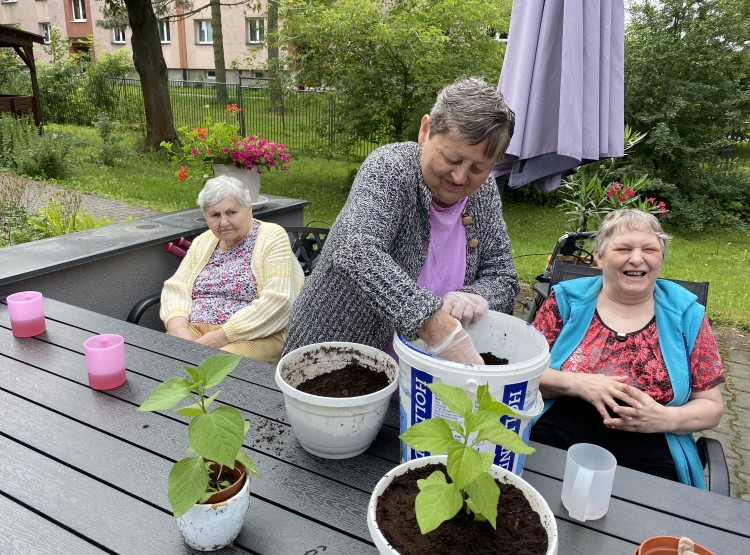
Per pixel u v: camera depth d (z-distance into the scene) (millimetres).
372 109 7859
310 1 8453
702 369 1731
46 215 3805
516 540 795
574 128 2391
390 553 749
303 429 1125
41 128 11102
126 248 2562
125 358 1604
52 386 1439
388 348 1590
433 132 1252
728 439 2951
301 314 1537
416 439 737
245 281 2506
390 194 1329
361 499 1065
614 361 1810
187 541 933
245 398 1401
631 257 1736
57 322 1849
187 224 2998
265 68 10656
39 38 11578
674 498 1102
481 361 1103
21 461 1143
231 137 3422
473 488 739
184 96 12148
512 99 2498
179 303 2521
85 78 15102
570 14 2328
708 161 8031
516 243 6602
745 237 7723
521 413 948
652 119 7691
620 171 7570
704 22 7445
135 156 10547
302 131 10438
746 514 1061
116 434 1241
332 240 1453
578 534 1000
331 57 8031
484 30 8141
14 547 931
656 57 7578
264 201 3613
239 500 919
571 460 1043
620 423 1656
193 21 23281
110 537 956
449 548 776
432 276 1498
